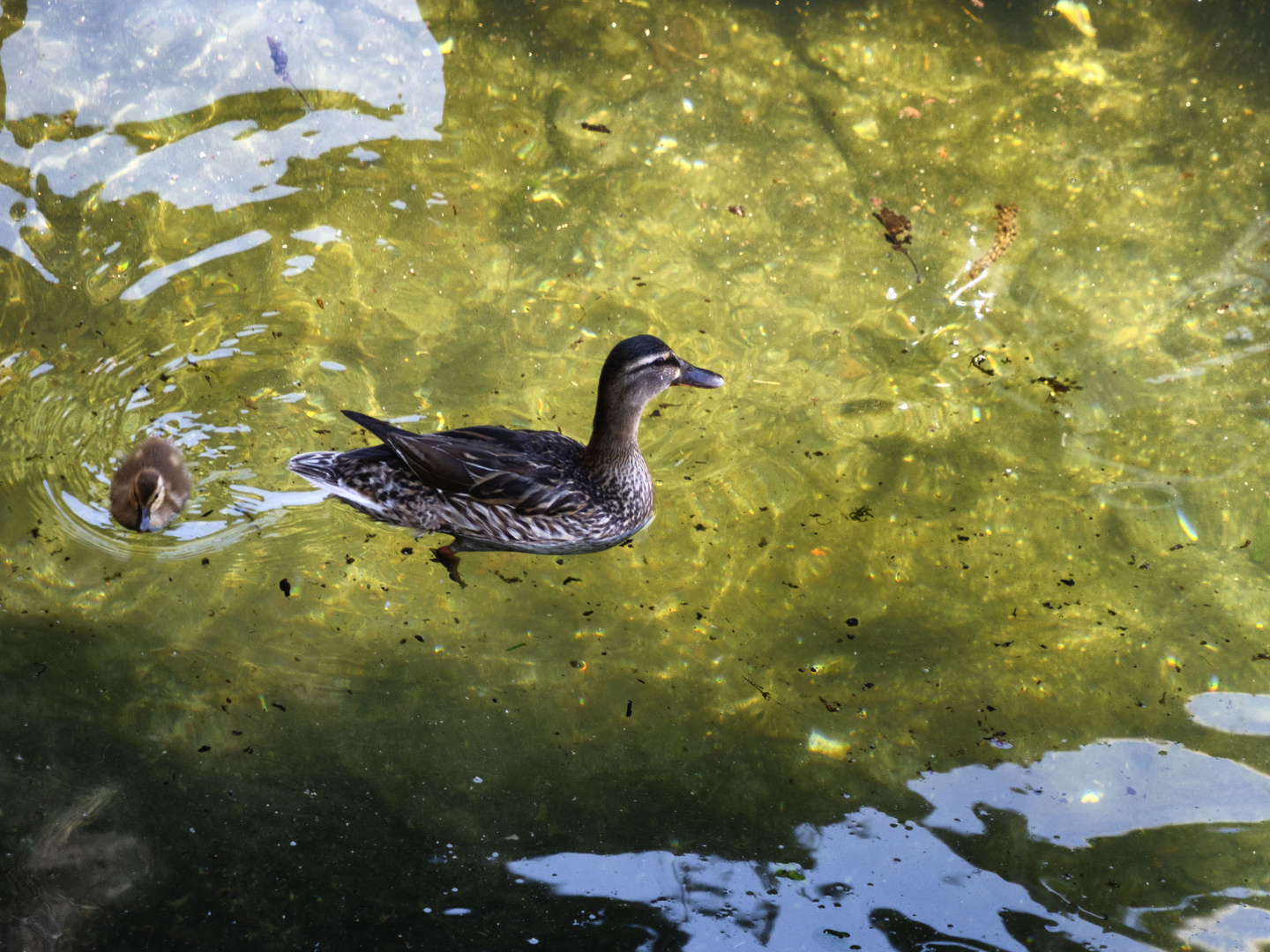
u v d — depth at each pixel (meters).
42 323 5.34
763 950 4.86
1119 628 5.12
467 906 4.88
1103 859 4.93
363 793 4.96
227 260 5.43
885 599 5.15
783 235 5.52
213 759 4.98
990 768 5.00
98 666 5.04
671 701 5.05
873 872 4.91
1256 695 5.06
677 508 5.25
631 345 5.16
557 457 5.22
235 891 4.88
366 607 5.12
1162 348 5.39
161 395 5.29
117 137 5.53
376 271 5.45
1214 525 5.21
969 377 5.37
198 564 5.14
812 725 5.04
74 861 4.89
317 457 5.18
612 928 4.87
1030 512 5.23
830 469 5.28
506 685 5.06
